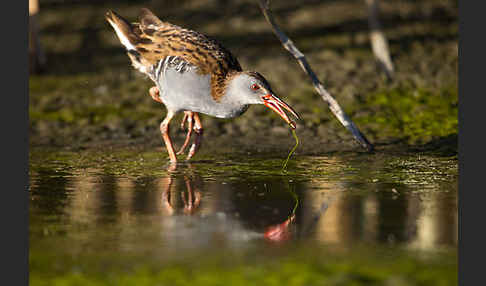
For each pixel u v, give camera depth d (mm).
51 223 9422
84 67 21000
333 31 23547
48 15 25688
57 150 13938
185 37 12797
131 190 11070
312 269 7828
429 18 24578
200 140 13289
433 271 7762
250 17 24875
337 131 15258
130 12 25312
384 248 8453
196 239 8805
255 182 11516
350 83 18812
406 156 13203
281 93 18156
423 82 18781
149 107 17453
